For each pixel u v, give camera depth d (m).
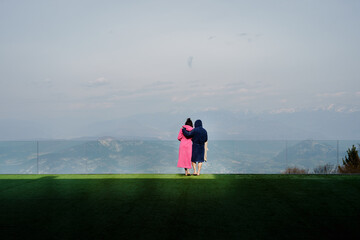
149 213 4.68
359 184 6.65
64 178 7.68
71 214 4.69
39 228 4.12
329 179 7.24
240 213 4.66
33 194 5.93
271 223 4.23
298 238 3.73
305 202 5.25
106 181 7.21
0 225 4.24
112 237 3.79
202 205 5.08
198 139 7.78
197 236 3.79
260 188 6.29
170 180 7.24
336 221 4.32
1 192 6.11
